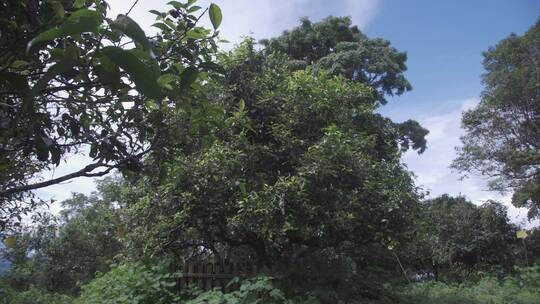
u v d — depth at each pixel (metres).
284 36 17.77
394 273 14.29
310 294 7.46
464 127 18.78
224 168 7.51
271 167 8.20
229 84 8.00
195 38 2.50
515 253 19.61
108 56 1.36
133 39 1.38
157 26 2.38
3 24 1.89
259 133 8.48
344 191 7.55
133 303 7.21
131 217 8.85
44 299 11.52
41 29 1.91
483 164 18.53
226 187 7.73
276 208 7.05
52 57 1.62
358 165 7.68
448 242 19.47
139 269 7.98
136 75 1.37
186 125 2.79
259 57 8.81
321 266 9.22
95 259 16.50
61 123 2.49
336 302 7.73
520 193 19.23
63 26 1.39
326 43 17.66
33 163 3.37
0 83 1.80
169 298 7.71
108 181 13.15
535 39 17.38
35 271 15.48
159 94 1.38
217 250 10.34
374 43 17.86
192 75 1.93
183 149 2.93
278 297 7.11
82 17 1.40
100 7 2.01
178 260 9.29
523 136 17.84
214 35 2.55
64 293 15.25
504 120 17.89
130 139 2.64
